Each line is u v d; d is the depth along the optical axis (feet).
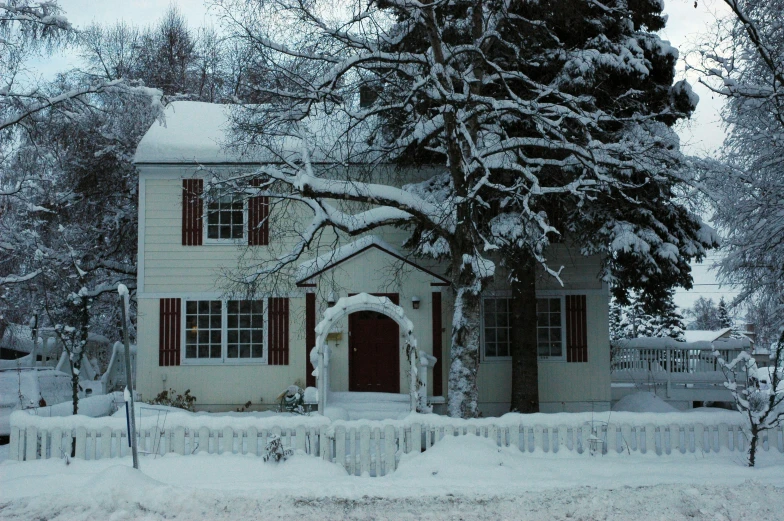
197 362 63.93
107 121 69.72
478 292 48.98
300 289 63.46
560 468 33.63
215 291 64.49
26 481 30.58
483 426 36.73
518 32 50.60
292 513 26.43
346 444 36.70
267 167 51.03
